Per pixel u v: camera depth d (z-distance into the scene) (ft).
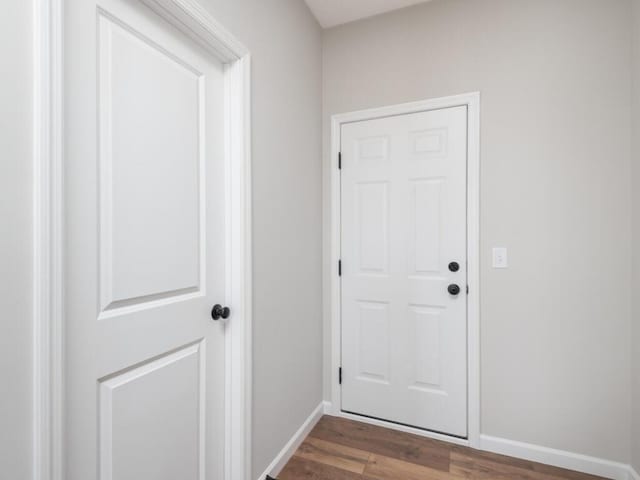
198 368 3.96
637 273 4.81
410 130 6.40
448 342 6.10
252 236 4.57
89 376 2.73
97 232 2.81
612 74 5.08
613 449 5.06
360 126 6.81
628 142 4.99
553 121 5.40
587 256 5.20
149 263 3.29
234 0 4.15
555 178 5.38
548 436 5.42
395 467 5.34
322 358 7.02
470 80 5.92
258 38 4.70
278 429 5.28
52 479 2.36
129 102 3.08
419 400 6.32
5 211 2.13
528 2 5.56
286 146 5.52
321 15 6.62
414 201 6.37
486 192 5.79
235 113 4.29
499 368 5.72
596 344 5.16
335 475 5.16
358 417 6.79
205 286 4.05
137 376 3.19
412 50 6.36
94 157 2.78
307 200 6.33
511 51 5.65
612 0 5.08
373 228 6.70
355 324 6.86
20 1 2.20
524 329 5.56
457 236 6.04
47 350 2.34
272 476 5.05
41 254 2.30
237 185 4.29
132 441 3.13
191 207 3.81
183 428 3.73
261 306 4.80
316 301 6.75
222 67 4.31
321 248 7.00
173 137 3.56
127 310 3.08
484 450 5.76
